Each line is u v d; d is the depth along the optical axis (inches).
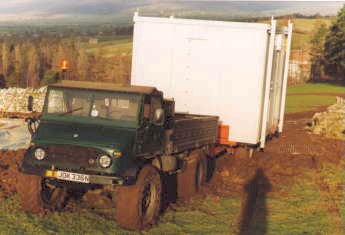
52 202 383.2
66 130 362.0
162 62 583.5
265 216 403.2
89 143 343.6
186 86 578.6
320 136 876.6
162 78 584.7
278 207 431.2
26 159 356.5
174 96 582.9
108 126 364.5
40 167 351.3
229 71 564.7
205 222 380.5
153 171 363.9
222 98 569.0
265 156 643.5
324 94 1893.5
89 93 376.8
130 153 350.3
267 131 603.8
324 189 501.4
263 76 559.2
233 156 603.2
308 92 1982.0
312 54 2578.7
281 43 618.5
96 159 340.8
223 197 460.8
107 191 382.9
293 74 2459.4
